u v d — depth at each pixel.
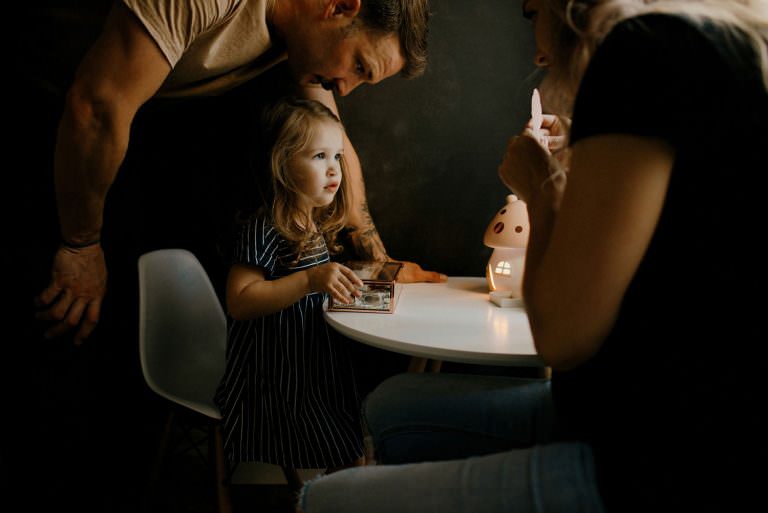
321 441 1.39
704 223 0.62
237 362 1.43
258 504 1.72
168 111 1.80
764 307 0.61
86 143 1.24
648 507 0.63
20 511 1.66
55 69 1.58
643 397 0.65
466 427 1.00
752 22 0.69
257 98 1.83
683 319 0.64
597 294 0.65
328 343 1.47
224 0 1.24
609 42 0.66
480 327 1.21
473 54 1.93
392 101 1.93
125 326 1.87
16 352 1.68
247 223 1.45
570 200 0.67
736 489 0.60
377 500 0.77
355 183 1.79
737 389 0.61
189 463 1.92
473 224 2.03
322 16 1.36
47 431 1.74
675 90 0.61
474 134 1.97
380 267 1.57
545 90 0.88
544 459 0.70
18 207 1.64
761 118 0.61
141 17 1.17
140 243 1.86
